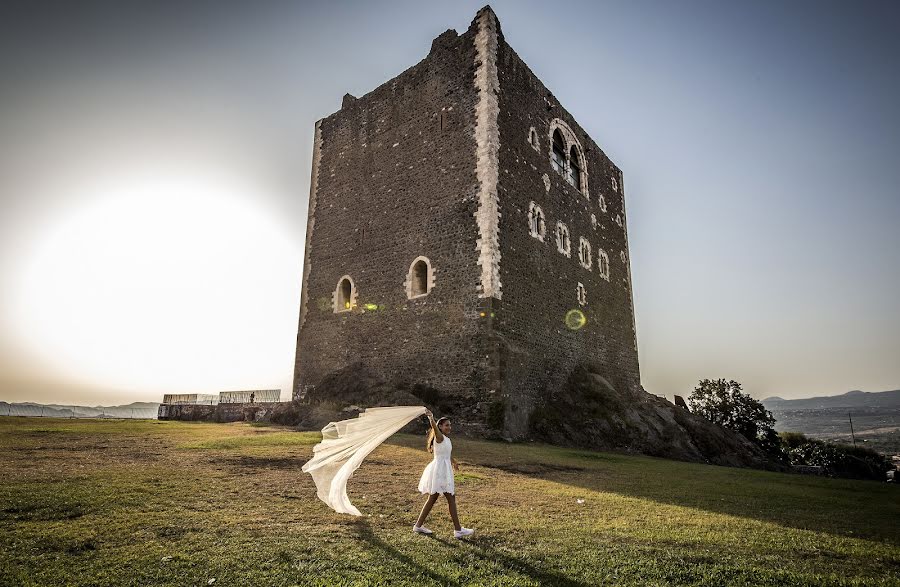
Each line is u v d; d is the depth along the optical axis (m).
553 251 24.81
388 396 20.47
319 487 6.77
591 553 5.60
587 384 24.16
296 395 25.70
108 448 11.62
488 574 4.88
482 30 23.08
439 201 22.55
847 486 13.36
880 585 4.96
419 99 24.73
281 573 4.69
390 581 4.61
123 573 4.59
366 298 24.16
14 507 6.31
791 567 5.46
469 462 12.25
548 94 27.20
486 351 19.34
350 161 27.09
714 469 16.14
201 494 7.52
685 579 4.95
